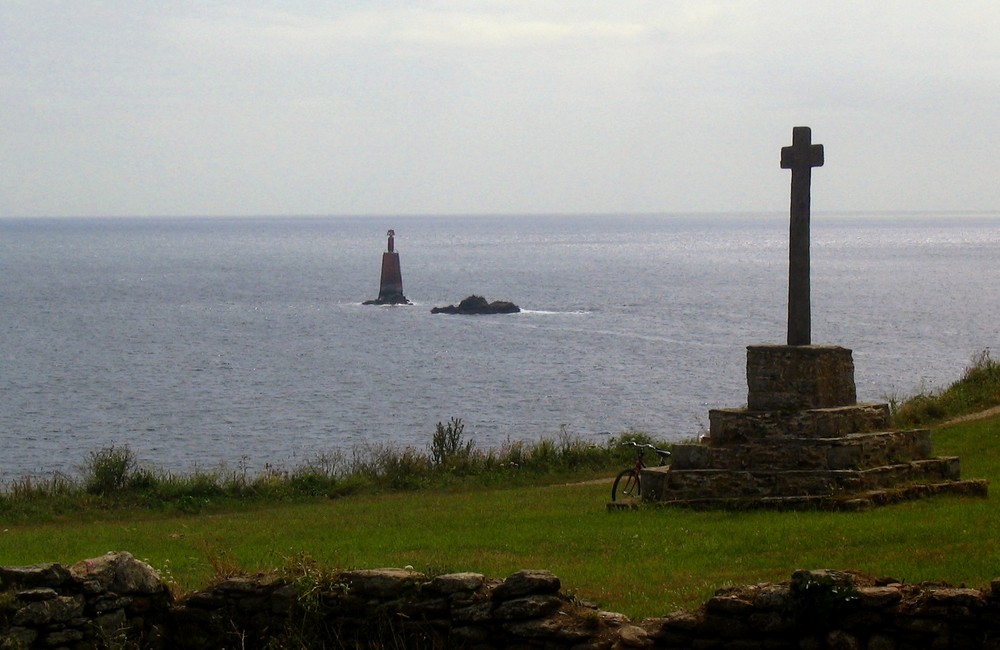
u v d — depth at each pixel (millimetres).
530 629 10906
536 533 18594
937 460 20484
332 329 100375
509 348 84688
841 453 19484
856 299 120812
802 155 20656
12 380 68375
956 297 122562
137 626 11898
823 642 10328
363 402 60219
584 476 29891
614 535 17719
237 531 22016
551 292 141875
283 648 11461
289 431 51625
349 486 29359
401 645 11195
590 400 59406
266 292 143875
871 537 15867
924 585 10703
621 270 192375
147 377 70375
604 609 12125
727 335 90750
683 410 55625
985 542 14898
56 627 11297
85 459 43375
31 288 149250
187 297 135750
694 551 15977
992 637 10102
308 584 11742
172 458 45031
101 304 125875
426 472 30875
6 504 27641
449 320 107250
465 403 59375
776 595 10477
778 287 146250
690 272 184000
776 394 20328
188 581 14719
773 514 18719
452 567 14680
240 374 71938
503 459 31797
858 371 65625
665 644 10664
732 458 20156
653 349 82062
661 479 20750
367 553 17172
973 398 34531
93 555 19062
